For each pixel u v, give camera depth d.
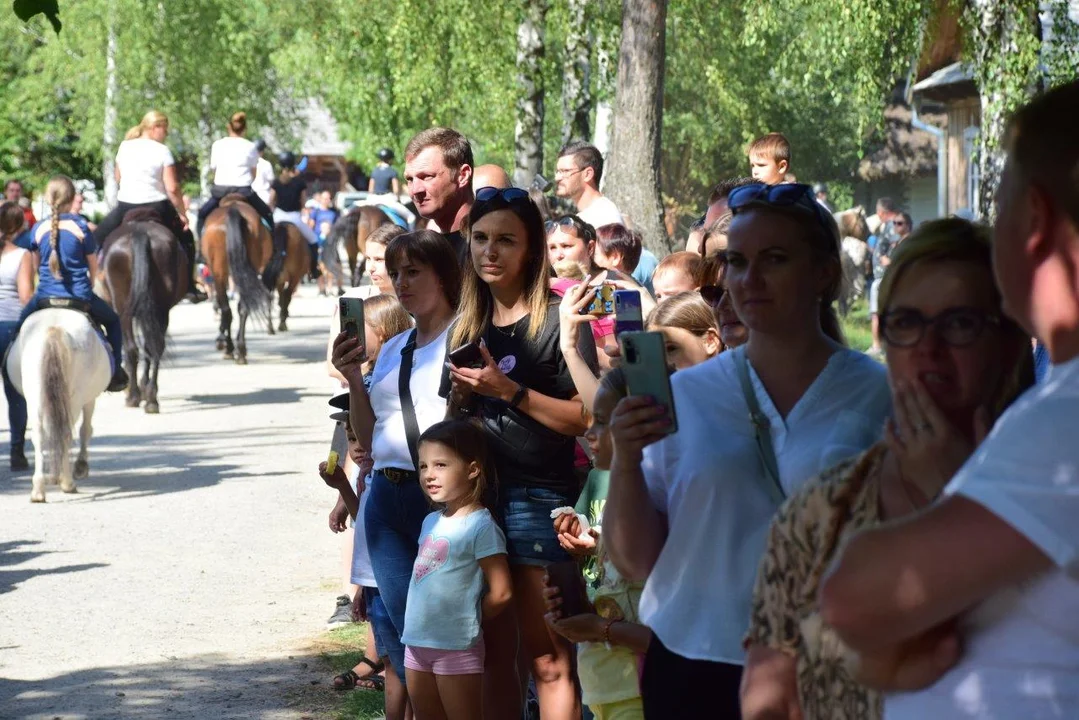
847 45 20.36
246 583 11.09
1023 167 2.53
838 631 2.60
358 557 7.07
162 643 9.47
